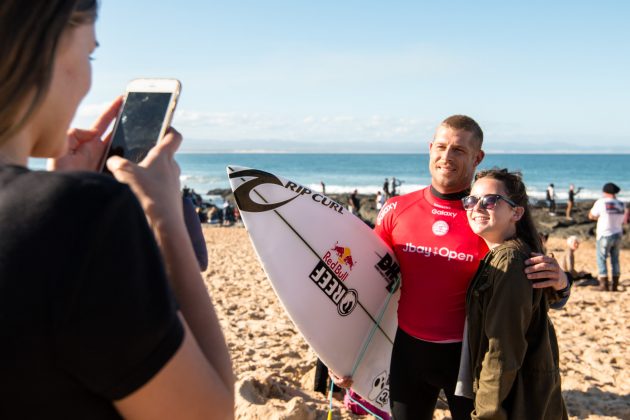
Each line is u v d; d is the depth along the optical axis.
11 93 0.85
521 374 2.44
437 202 3.11
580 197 47.94
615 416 4.33
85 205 0.81
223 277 11.12
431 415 3.13
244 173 3.22
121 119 1.35
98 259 0.79
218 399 0.89
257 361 5.20
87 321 0.77
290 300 3.14
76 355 0.78
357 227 3.37
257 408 3.66
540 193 53.16
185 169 108.00
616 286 10.43
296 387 4.62
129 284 0.80
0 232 0.79
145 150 1.29
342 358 3.26
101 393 0.81
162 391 0.82
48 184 0.82
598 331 6.96
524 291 2.36
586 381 5.02
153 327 0.81
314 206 3.36
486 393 2.38
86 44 0.98
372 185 67.19
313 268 3.23
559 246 21.44
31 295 0.77
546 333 2.46
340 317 3.26
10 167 0.85
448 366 2.92
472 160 3.08
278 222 3.24
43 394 0.78
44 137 0.97
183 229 1.04
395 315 3.47
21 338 0.76
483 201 2.59
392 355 3.13
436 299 2.96
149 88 1.37
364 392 3.35
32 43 0.85
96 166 1.35
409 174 90.50
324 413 4.01
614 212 10.30
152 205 1.02
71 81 0.96
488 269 2.49
